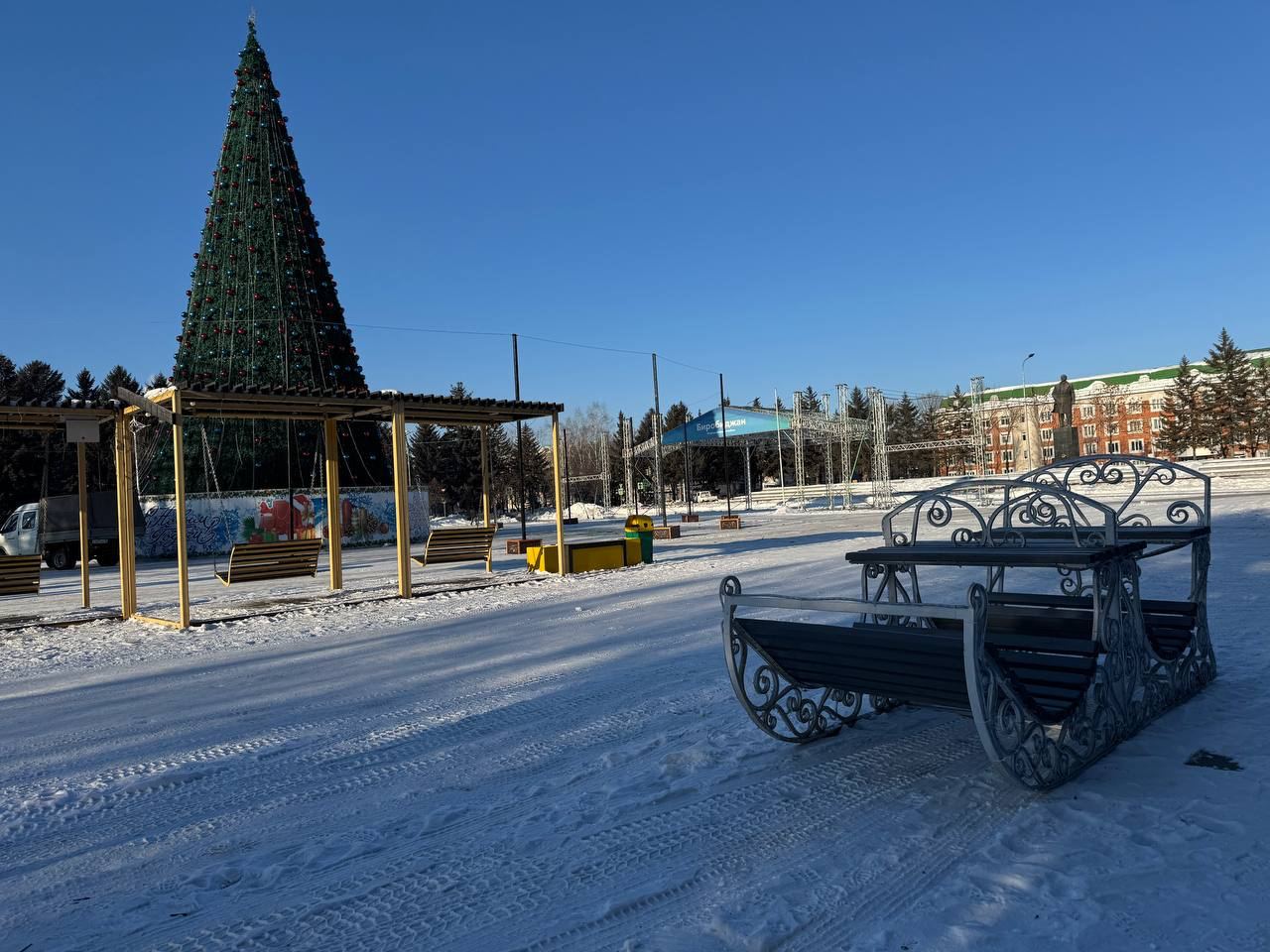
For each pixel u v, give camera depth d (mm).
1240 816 3754
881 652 4223
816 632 4473
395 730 6086
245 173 29969
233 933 3266
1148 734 4945
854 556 5031
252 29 31328
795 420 44094
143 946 3201
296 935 3227
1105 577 4590
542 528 44875
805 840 3836
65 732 6520
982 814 3992
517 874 3652
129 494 13773
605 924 3184
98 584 20484
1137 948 2793
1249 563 12141
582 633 9883
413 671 8203
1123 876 3281
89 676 8836
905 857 3594
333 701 7113
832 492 57156
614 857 3768
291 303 29766
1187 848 3484
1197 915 2967
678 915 3219
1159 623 5633
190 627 12039
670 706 6289
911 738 5234
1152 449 95375
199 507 29016
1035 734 4102
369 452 32812
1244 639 7273
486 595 14336
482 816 4348
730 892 3381
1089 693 4598
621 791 4570
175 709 7125
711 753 5109
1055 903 3107
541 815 4305
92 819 4594
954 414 69062
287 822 4426
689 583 14445
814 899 3273
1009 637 4617
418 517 33688
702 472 83938
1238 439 77688
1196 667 5750
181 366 29953
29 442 50281
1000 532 5492
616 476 88688
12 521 26859
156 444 30203
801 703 5215
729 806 4281
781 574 14672
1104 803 4000
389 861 3859
